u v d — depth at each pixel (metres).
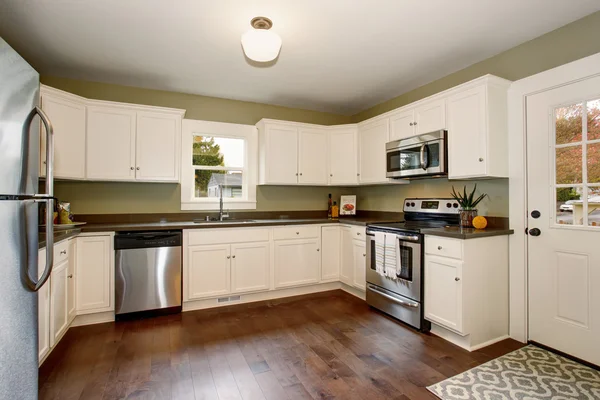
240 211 3.92
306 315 2.97
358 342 2.41
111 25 2.25
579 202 2.16
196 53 2.68
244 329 2.65
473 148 2.51
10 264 1.25
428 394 1.77
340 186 4.47
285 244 3.47
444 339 2.46
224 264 3.17
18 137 1.30
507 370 2.01
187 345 2.35
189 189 3.63
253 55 2.23
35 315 1.42
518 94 2.47
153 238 2.88
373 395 1.76
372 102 4.01
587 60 2.09
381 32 2.36
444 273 2.40
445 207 3.09
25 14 2.11
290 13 2.12
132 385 1.84
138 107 3.12
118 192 3.33
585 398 1.73
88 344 2.35
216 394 1.77
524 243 2.44
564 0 1.98
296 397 1.74
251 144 3.96
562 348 2.23
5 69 1.21
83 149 2.89
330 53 2.69
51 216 1.39
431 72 3.09
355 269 3.46
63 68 2.94
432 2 2.00
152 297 2.88
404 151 3.13
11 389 1.27
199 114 3.73
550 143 2.29
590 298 2.10
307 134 3.96
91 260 2.70
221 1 1.99
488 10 2.09
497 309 2.46
